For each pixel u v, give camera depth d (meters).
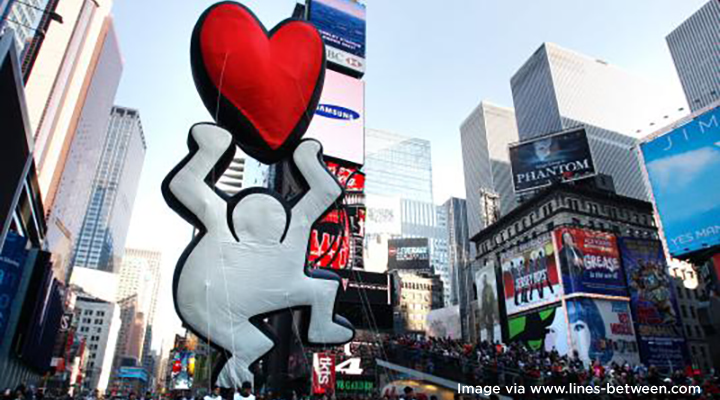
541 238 59.62
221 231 11.43
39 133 106.25
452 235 179.62
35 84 107.25
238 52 12.38
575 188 60.12
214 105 12.19
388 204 174.75
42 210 31.89
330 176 12.80
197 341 72.31
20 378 27.89
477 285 68.12
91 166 150.38
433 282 107.94
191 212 11.34
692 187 30.64
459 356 26.17
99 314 144.12
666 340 50.72
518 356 29.34
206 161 11.54
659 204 32.56
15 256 21.16
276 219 11.98
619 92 154.25
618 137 141.62
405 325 102.00
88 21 125.44
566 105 140.12
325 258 33.09
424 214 181.88
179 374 67.19
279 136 12.75
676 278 67.38
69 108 117.69
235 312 11.16
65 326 58.41
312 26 14.02
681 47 141.62
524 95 156.62
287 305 11.68
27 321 23.02
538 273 56.22
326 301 12.10
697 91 134.12
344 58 41.03
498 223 70.12
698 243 29.44
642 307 51.59
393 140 190.88
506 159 168.62
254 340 11.16
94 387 134.50
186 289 10.98
